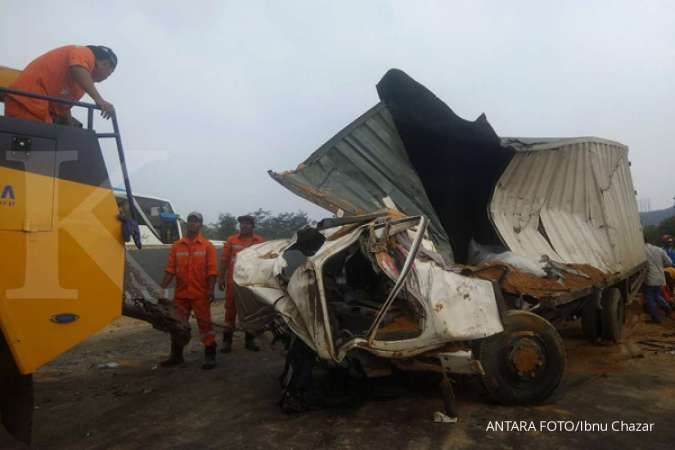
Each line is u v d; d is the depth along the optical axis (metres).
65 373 6.07
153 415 4.57
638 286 9.17
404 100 6.03
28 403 3.36
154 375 5.95
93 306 3.44
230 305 7.11
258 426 4.28
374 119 6.29
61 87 4.09
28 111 3.95
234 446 3.87
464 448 3.81
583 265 6.91
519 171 6.75
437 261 4.78
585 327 7.66
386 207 6.14
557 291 5.70
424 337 4.29
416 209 6.46
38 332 3.20
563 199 7.43
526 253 6.49
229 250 7.22
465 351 4.41
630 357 6.75
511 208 6.90
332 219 4.88
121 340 8.23
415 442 3.92
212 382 5.63
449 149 6.39
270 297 4.44
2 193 3.14
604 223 7.80
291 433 4.12
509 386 4.66
